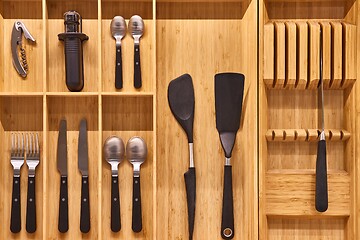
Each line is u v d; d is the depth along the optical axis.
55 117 1.68
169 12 1.70
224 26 1.70
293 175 1.56
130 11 1.69
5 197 1.67
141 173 1.68
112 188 1.65
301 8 1.65
